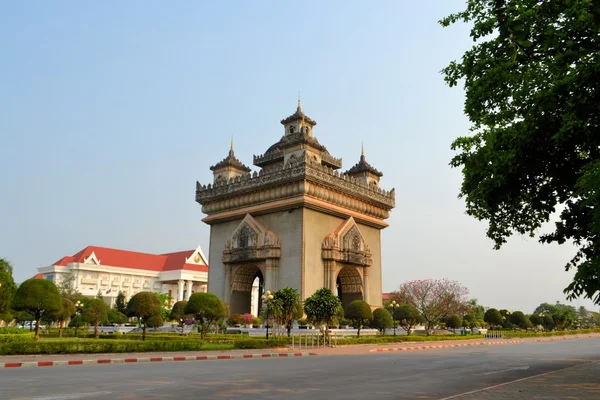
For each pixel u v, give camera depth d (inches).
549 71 586.9
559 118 560.7
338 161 2313.0
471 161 658.8
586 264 432.5
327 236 1975.9
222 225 2219.5
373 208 2241.6
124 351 1064.2
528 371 773.3
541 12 533.3
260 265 1999.3
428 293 2492.6
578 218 586.6
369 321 1883.6
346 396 488.4
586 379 641.6
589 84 512.4
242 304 2117.4
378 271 2249.0
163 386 548.7
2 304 1553.9
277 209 1975.9
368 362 935.7
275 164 2252.7
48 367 789.2
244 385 563.5
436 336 2092.8
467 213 756.6
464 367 837.8
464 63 709.9
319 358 1052.5
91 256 4195.4
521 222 729.0
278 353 1145.4
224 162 2305.6
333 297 1507.1
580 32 512.4
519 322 3412.9
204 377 642.2
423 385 582.6
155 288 4517.7
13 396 469.1
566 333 3169.3
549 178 617.9
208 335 1604.3
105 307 1779.0
